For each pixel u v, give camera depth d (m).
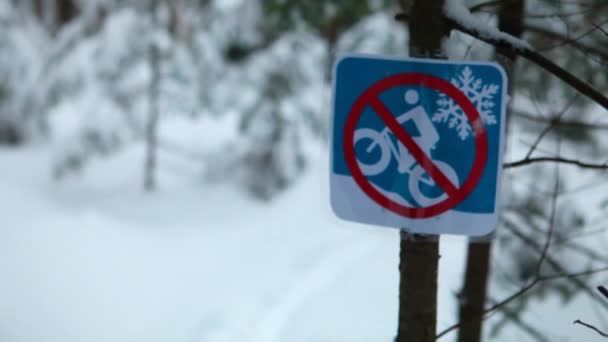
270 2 6.25
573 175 4.52
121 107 9.55
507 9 2.80
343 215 1.88
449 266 6.13
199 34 9.60
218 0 9.59
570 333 4.09
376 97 1.83
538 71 3.49
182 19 9.64
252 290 6.75
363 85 1.84
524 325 3.69
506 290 4.07
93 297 6.37
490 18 2.89
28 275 6.57
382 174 1.85
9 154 11.43
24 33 10.97
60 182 10.09
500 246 4.10
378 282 6.70
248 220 9.27
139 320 6.12
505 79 1.74
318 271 7.18
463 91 1.77
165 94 9.50
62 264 6.94
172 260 7.55
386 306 6.12
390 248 7.80
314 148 11.62
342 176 1.88
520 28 2.84
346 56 1.85
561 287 4.05
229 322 6.02
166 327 6.01
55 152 10.00
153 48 9.24
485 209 1.78
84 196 9.60
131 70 9.44
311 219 9.19
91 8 10.10
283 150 9.93
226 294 6.69
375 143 1.85
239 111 9.79
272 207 9.81
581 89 1.90
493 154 1.77
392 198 1.84
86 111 9.54
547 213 4.25
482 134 1.77
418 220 1.83
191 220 9.04
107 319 6.04
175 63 9.36
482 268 3.42
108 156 9.66
